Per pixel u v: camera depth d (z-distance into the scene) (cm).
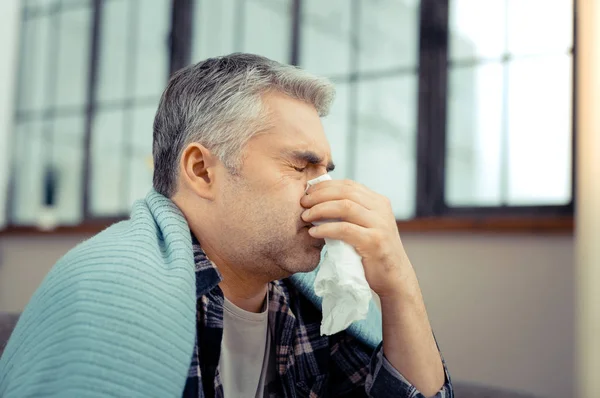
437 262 254
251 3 327
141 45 363
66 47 391
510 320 238
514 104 258
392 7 285
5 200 395
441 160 270
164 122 108
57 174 386
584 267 180
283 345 115
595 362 174
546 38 254
